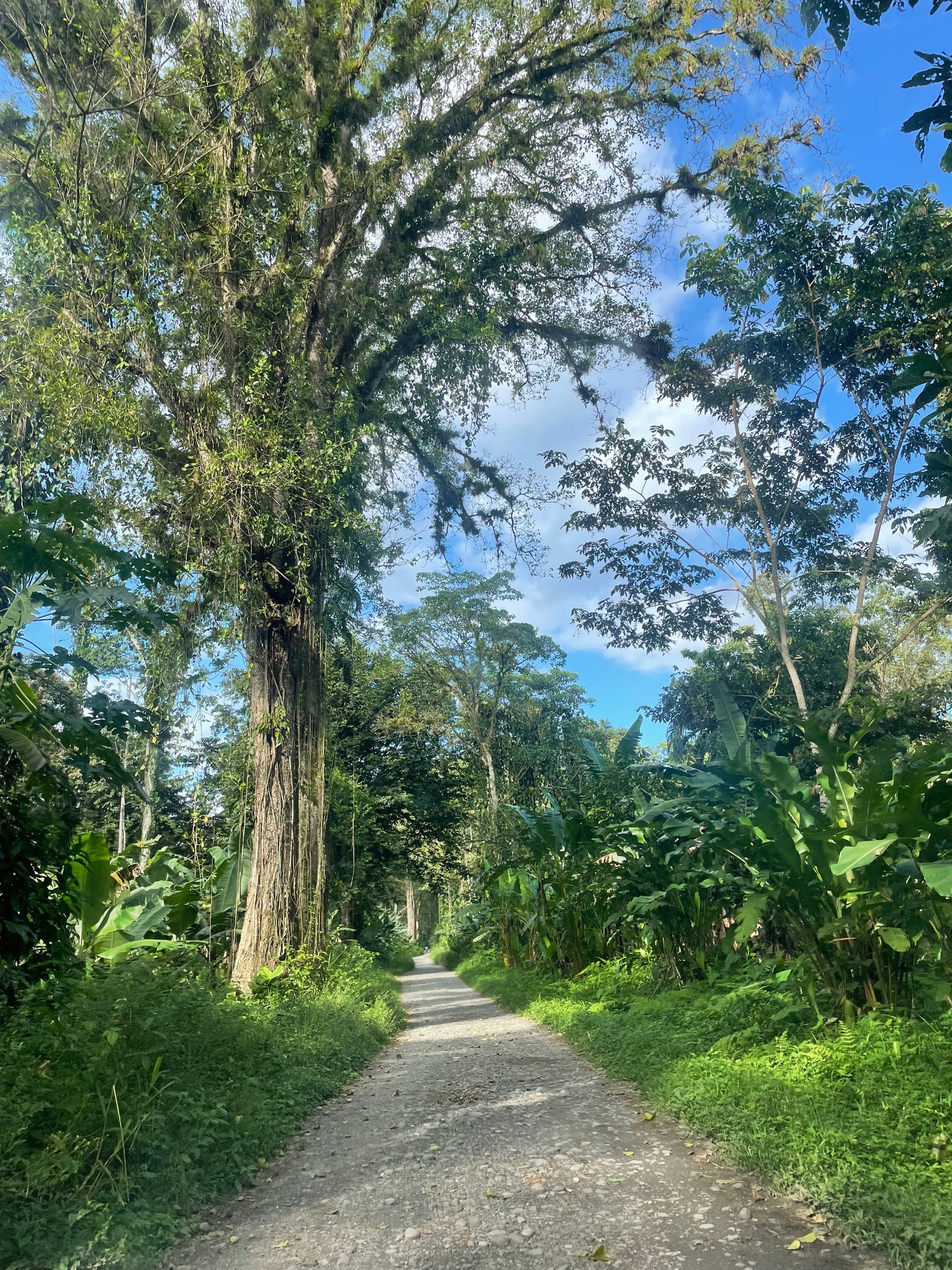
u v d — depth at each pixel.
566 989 12.99
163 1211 4.07
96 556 6.34
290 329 12.37
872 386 11.27
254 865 11.86
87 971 6.18
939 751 5.99
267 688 12.27
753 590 13.30
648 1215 3.73
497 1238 3.61
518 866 16.11
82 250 10.52
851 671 11.34
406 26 13.14
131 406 10.30
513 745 36.00
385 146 13.62
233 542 10.87
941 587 11.98
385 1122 6.11
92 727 6.05
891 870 6.22
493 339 15.01
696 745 15.70
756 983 7.33
